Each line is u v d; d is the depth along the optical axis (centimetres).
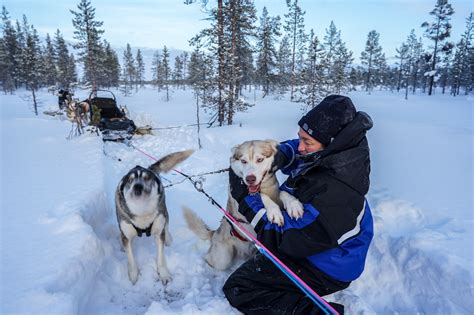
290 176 288
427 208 432
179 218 480
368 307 268
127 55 7106
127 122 1155
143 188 308
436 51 4628
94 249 328
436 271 286
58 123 1384
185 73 7188
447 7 4506
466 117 2022
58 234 335
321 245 243
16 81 5075
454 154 823
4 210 398
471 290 255
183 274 344
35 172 591
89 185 505
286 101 2952
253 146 303
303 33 4522
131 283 330
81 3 2877
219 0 1550
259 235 277
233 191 309
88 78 4112
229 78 1605
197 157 844
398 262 321
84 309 279
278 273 267
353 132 241
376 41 6397
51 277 259
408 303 288
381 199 464
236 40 1764
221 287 323
